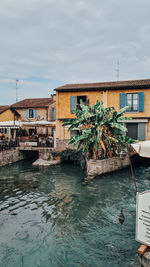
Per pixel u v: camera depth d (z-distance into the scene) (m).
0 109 29.75
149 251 5.38
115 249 6.97
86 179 14.77
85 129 16.08
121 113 16.28
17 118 30.42
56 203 10.64
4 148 20.61
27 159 23.78
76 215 9.32
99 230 8.10
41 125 21.58
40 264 6.30
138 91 20.66
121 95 21.08
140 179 14.69
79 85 23.98
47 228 8.27
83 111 17.06
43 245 7.20
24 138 24.28
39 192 12.30
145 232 5.52
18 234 7.87
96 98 22.06
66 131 22.98
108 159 15.98
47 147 22.44
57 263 6.32
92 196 11.50
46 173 16.78
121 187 12.91
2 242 7.37
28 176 15.88
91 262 6.36
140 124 20.78
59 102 23.19
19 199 11.24
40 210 9.87
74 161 20.23
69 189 12.73
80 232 7.98
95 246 7.14
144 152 5.17
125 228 8.23
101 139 16.03
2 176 15.91
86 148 15.84
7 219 8.99
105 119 16.09
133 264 6.23
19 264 6.29
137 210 5.67
